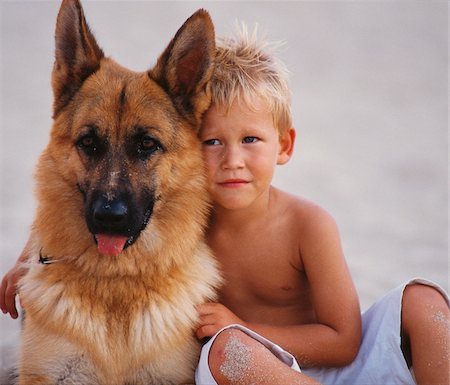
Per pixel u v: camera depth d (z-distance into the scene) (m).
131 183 4.67
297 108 17.89
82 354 4.59
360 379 4.84
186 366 4.73
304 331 4.89
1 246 8.91
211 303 4.91
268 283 5.16
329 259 4.96
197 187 4.94
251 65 4.99
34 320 4.72
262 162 4.90
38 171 5.00
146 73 5.04
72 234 4.75
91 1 24.45
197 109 4.94
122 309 4.69
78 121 4.82
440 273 8.36
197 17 4.84
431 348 4.55
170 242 4.80
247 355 4.33
